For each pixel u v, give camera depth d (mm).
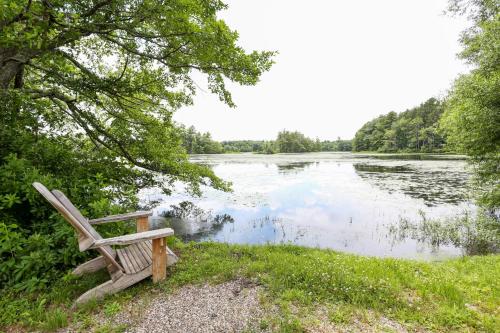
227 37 5199
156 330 2670
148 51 6027
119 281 3277
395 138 88688
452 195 15938
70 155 6801
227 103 6855
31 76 7855
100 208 4379
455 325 2928
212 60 5723
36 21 4223
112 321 2799
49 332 2627
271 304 3166
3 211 3967
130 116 8492
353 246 8625
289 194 17172
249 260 4656
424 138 77250
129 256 3777
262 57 6027
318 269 4191
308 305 3172
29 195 3975
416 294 3676
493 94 8305
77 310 2973
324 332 2693
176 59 6066
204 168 10008
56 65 6406
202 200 15672
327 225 10883
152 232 3422
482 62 8828
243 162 47156
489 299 3580
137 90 7273
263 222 11344
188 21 4758
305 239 9242
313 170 32000
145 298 3225
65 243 3910
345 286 3656
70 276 3432
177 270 4016
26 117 6137
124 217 4082
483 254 8055
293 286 3643
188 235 9695
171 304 3135
